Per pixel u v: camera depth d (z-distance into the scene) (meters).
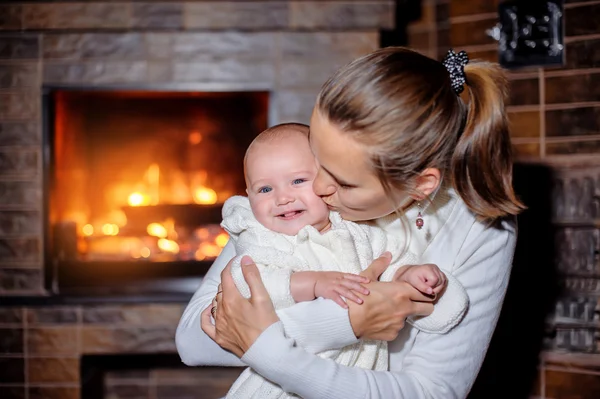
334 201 1.02
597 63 2.00
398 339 1.10
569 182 2.06
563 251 2.07
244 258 1.03
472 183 0.97
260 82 2.28
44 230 2.29
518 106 2.10
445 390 1.00
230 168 2.57
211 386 2.59
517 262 2.12
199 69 2.28
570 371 2.07
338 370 0.96
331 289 0.98
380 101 0.91
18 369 2.30
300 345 0.99
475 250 1.05
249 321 0.97
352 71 0.94
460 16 2.20
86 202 2.53
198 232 2.43
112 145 2.55
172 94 2.41
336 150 0.94
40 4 2.24
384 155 0.92
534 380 2.12
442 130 0.94
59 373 2.30
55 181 2.31
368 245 1.06
